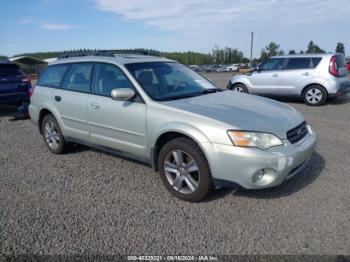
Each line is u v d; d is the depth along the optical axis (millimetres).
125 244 2941
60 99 5164
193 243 2928
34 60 40938
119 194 3973
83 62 5000
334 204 3518
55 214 3521
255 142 3273
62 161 5246
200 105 3830
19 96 9148
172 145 3689
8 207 3711
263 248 2822
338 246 2811
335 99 11289
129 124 4133
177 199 3793
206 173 3479
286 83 10383
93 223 3312
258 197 3734
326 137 6152
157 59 4926
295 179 4176
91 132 4750
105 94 4512
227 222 3248
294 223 3182
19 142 6488
